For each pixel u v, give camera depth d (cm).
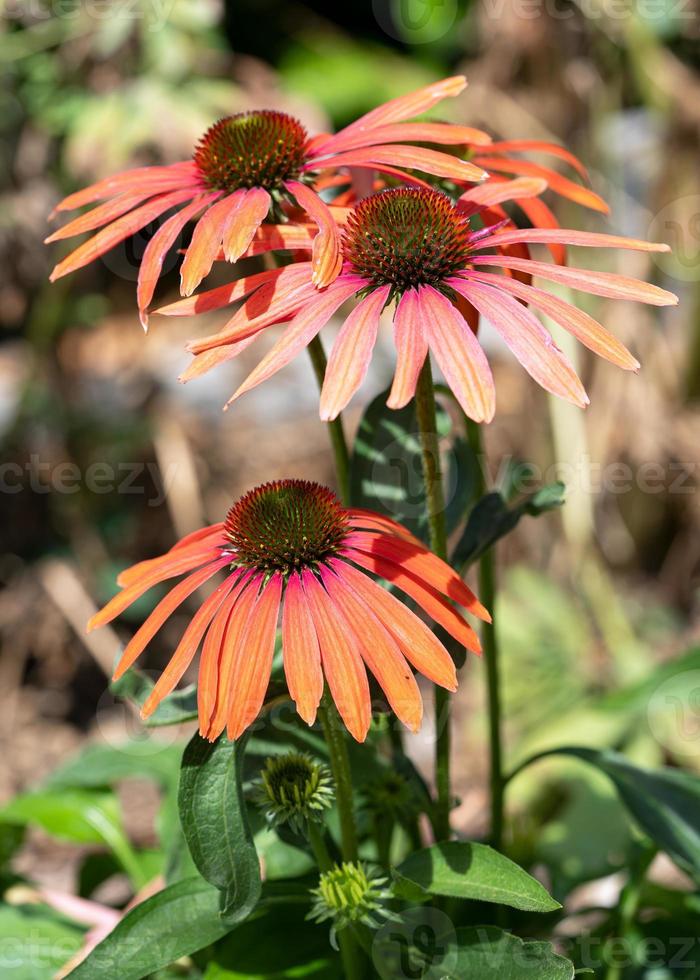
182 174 62
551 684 118
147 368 132
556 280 57
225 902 57
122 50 107
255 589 57
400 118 62
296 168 61
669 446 126
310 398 135
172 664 57
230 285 58
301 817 59
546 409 128
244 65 119
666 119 124
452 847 59
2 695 124
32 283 124
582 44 122
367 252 58
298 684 56
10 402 129
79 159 108
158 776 74
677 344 132
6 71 111
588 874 76
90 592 126
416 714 55
